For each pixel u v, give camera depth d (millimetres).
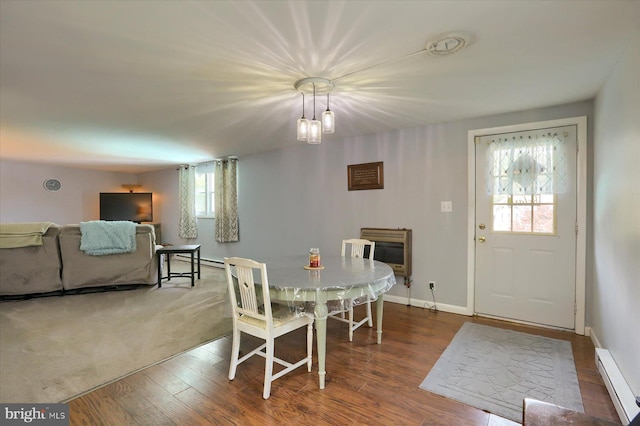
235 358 2191
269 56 1974
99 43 1809
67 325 3178
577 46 1871
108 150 5141
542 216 3084
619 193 2033
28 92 2562
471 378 2180
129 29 1665
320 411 1845
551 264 3039
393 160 3920
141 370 2305
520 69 2182
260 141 4492
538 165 3055
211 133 4000
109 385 2109
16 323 3234
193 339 2855
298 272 2424
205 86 2451
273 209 5262
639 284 1682
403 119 3414
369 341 2801
